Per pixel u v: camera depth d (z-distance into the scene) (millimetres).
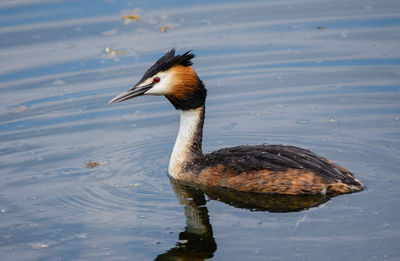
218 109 17547
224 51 20688
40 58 20469
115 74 19391
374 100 17375
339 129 15875
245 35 21594
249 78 19203
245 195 12688
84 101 18156
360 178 12938
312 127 16125
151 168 14469
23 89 18828
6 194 13203
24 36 21797
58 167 14516
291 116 16859
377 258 9906
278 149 13133
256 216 11672
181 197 12906
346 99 17594
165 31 21953
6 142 15914
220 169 13203
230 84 18906
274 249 10383
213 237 10922
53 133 16391
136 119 17297
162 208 12375
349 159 14125
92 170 14336
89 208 12469
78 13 23609
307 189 12156
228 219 11602
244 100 17984
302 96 17984
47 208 12516
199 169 13539
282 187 12352
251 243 10609
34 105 17953
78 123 16984
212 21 22719
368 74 18844
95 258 10562
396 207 11461
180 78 13758
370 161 13914
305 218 11273
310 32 21578
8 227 11781
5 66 19984
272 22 22469
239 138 15883
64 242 11125
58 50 20891
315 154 13141
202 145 15617
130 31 22031
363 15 22547
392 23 21672
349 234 10648
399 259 9836
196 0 24922
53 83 19125
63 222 11891
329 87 18359
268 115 17031
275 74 19312
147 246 10898
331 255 10094
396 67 19078
